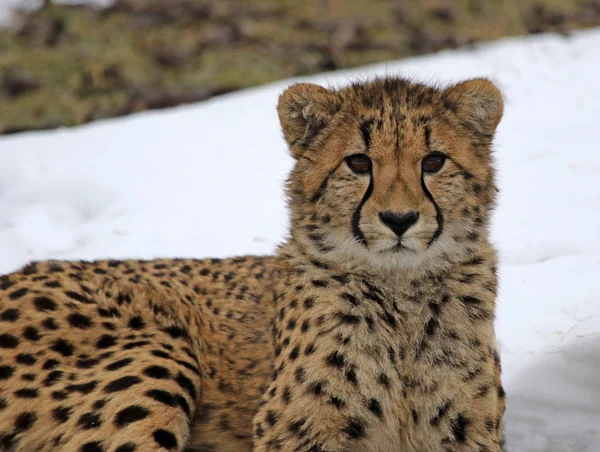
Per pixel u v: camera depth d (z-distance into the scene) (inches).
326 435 339.9
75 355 365.7
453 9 1035.3
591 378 391.2
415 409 348.8
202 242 556.7
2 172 679.1
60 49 965.2
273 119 740.0
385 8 1042.1
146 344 370.0
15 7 1040.8
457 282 352.2
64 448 348.2
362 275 350.6
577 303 437.1
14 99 895.7
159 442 347.9
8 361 359.9
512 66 808.3
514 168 617.6
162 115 775.1
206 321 396.8
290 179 369.1
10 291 375.6
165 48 966.4
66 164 685.9
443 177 346.0
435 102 358.3
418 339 348.5
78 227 597.0
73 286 382.0
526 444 366.3
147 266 412.8
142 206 617.3
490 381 347.3
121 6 1037.8
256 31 991.0
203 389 382.0
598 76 777.6
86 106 881.5
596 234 515.2
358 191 344.8
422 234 339.0
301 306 352.2
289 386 342.3
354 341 343.9
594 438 364.5
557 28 976.9
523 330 427.2
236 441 383.6
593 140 653.3
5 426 354.3
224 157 681.6
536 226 531.8
